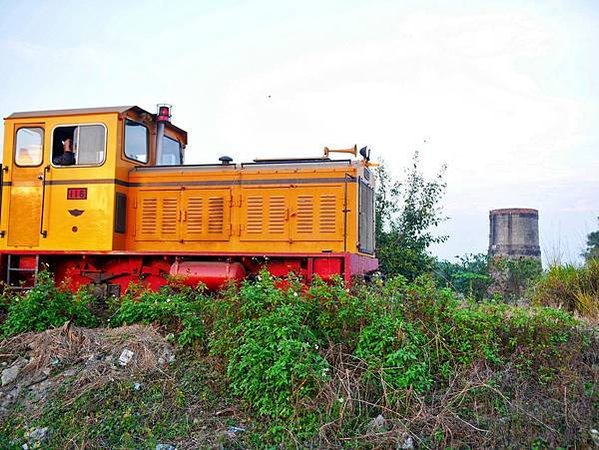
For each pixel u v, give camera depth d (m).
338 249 8.77
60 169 9.42
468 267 13.91
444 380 5.92
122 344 6.73
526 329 6.52
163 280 9.20
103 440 5.35
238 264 8.80
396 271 12.48
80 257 9.45
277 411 5.42
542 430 5.27
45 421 5.64
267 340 5.77
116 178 9.26
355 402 5.46
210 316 7.04
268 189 9.10
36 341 6.83
